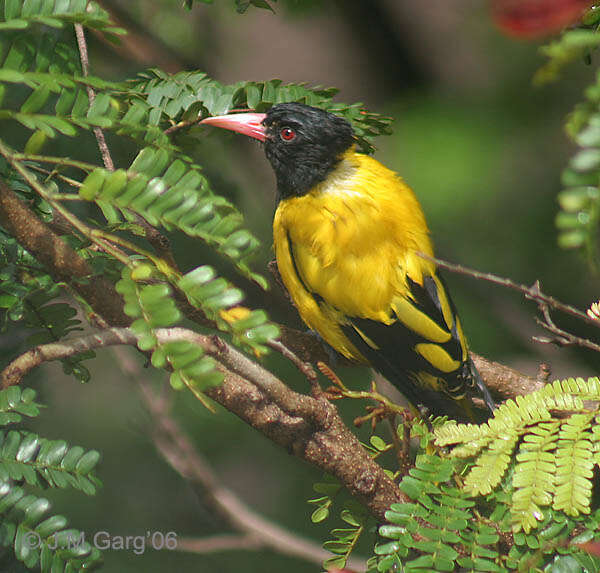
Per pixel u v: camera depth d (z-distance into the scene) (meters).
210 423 12.12
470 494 5.14
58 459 4.71
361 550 10.00
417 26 15.82
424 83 15.48
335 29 16.56
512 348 12.66
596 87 3.69
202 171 9.38
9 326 6.28
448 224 13.12
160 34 10.55
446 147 13.48
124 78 8.85
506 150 13.41
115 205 4.46
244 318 4.21
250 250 4.55
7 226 5.01
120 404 12.35
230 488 12.25
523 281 12.73
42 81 4.48
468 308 12.90
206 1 7.11
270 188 12.79
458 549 5.05
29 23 4.57
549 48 3.96
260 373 5.28
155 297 4.16
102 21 4.62
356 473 5.50
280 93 7.47
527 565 4.88
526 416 5.29
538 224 13.01
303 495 12.30
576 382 5.39
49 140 7.25
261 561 11.84
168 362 4.34
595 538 4.91
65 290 6.38
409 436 5.83
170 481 12.27
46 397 7.39
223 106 7.05
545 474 4.95
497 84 13.62
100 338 5.09
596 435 5.03
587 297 12.41
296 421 5.44
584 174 3.62
